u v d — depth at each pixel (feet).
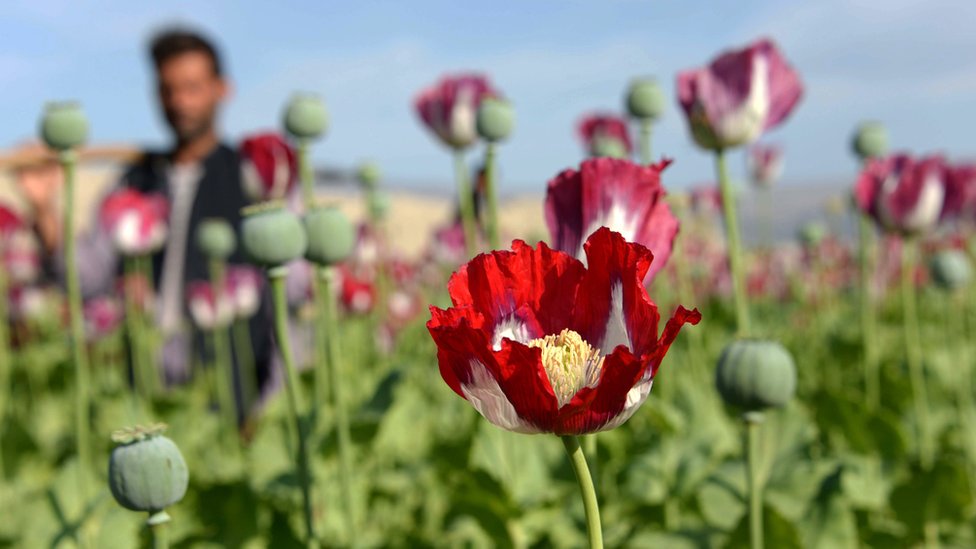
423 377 19.56
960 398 15.28
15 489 15.47
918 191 12.39
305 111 11.87
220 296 19.19
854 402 12.87
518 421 4.44
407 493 14.30
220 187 23.09
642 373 4.26
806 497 10.52
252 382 21.03
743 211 30.42
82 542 10.19
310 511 8.61
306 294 20.59
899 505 11.72
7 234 22.94
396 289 28.30
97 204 23.50
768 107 9.60
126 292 20.76
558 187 5.83
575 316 4.77
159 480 6.32
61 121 10.83
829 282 30.45
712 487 10.82
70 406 20.84
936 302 27.45
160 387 21.58
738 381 7.79
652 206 5.73
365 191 22.57
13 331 27.35
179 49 23.13
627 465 12.16
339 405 10.09
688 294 16.56
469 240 13.97
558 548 10.98
